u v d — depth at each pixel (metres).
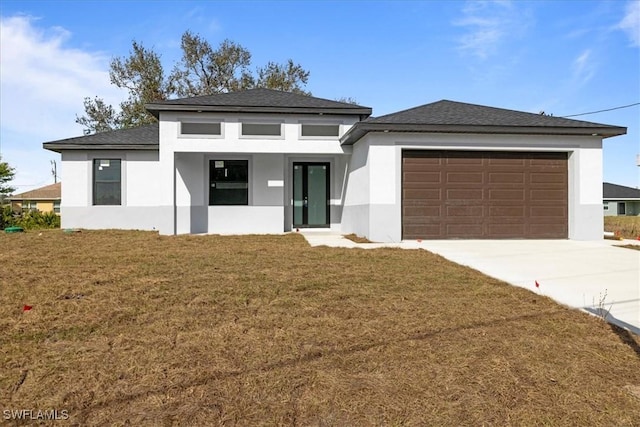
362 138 11.49
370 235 10.71
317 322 4.14
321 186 14.63
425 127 10.53
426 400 2.69
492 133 10.80
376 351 3.45
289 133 12.81
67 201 14.20
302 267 6.90
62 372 3.04
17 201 34.38
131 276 6.09
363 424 2.45
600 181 11.21
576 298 5.27
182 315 4.33
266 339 3.68
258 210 13.90
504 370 3.11
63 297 4.95
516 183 11.16
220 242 10.49
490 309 4.65
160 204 12.68
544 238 11.21
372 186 10.73
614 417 2.51
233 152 12.81
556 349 3.53
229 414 2.53
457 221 11.01
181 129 12.53
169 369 3.09
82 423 2.43
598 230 11.18
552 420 2.48
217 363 3.19
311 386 2.87
